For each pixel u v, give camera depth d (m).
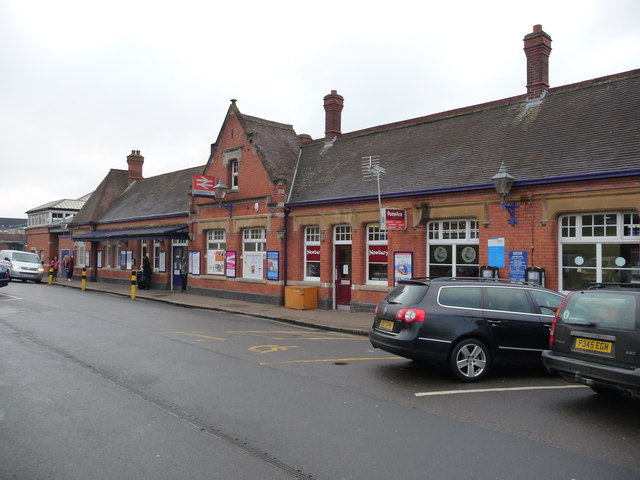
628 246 11.20
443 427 5.77
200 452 5.00
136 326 13.12
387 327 8.35
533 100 14.98
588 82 14.05
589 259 11.74
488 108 15.99
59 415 6.05
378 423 5.88
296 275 18.47
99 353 9.61
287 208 18.70
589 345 6.39
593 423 5.95
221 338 11.62
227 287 21.12
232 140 21.19
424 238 14.74
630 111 12.42
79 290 25.73
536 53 15.05
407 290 8.47
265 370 8.44
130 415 6.07
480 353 7.99
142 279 25.52
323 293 17.45
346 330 13.29
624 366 5.96
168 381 7.62
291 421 5.92
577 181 11.64
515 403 6.74
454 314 7.96
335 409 6.39
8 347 10.05
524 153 13.38
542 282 12.04
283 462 4.78
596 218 11.68
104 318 14.53
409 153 16.61
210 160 22.27
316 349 10.57
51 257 39.16
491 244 13.16
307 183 19.05
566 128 13.29
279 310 17.16
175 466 4.67
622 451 5.11
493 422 5.96
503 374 8.43
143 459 4.82
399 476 4.50
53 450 5.02
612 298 6.32
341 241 17.28
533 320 8.24
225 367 8.60
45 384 7.38
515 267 12.64
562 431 5.68
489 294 8.27
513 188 12.70
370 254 16.45
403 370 8.63
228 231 21.14
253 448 5.11
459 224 14.22
